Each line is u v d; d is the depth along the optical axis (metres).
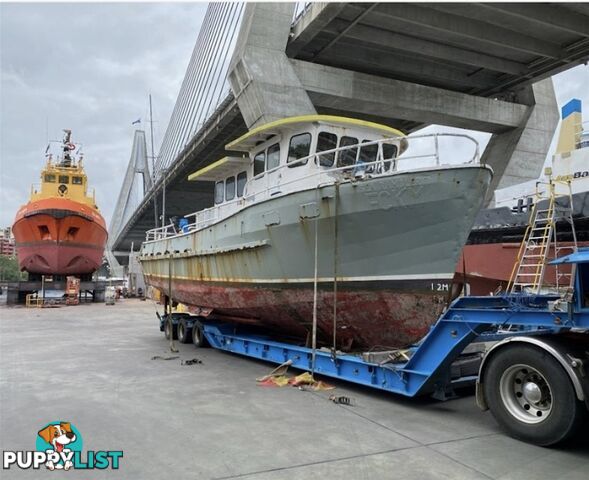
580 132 13.27
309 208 7.60
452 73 26.34
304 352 7.80
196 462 4.27
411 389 6.14
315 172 8.62
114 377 7.92
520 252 10.29
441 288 6.86
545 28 21.44
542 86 28.97
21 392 6.86
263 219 8.48
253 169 10.34
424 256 6.88
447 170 6.53
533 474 4.04
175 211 48.75
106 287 29.73
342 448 4.64
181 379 7.78
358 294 7.43
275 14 20.73
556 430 4.53
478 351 7.07
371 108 24.41
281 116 20.34
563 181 11.57
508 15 20.22
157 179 40.78
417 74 25.50
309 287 8.01
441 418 5.70
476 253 12.59
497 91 28.31
